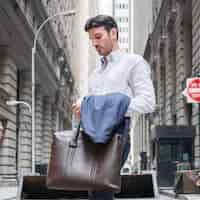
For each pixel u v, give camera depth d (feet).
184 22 114.52
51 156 10.52
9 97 105.19
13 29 102.17
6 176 103.14
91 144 10.34
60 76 213.05
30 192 23.00
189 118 110.83
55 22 183.11
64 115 249.96
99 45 11.35
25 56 119.24
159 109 166.30
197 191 51.67
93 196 11.00
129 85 11.48
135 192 21.84
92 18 11.37
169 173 67.15
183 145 67.97
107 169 9.99
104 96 10.66
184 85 99.60
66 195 22.72
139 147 274.57
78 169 10.10
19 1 108.37
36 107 156.76
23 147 126.41
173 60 136.56
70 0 277.03
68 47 256.52
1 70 104.22
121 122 10.73
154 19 192.44
